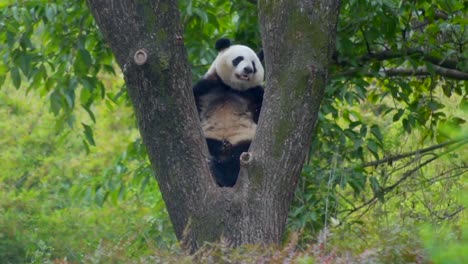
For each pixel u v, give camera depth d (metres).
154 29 12.31
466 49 17.81
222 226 12.53
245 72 16.12
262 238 12.44
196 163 12.71
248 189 12.57
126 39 12.39
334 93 18.70
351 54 17.97
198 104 16.42
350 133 18.44
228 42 16.97
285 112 12.58
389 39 18.25
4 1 18.03
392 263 10.07
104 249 11.36
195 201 12.66
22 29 19.23
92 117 18.81
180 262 10.65
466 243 7.00
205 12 17.62
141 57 12.21
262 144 12.63
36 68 18.42
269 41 12.81
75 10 18.22
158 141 12.68
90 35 18.69
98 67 18.84
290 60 12.66
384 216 18.62
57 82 18.34
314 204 17.53
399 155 19.61
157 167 12.88
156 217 20.08
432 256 7.25
